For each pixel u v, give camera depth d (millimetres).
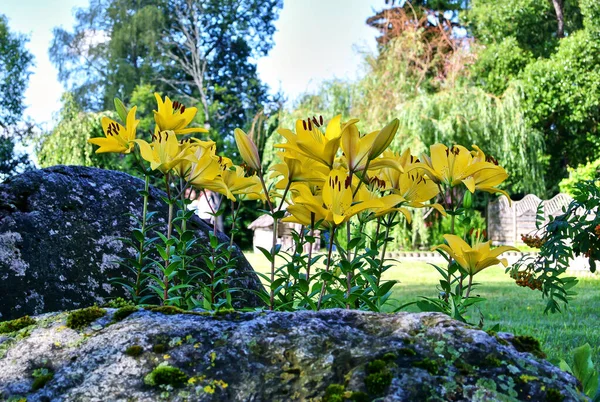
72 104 23203
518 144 16578
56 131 21344
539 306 5957
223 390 1124
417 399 1061
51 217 2918
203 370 1154
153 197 3279
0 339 1309
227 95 28453
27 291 2738
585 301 6277
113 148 2230
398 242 16109
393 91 16391
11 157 24359
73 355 1226
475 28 24141
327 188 1646
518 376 1098
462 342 1155
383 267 2076
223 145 24891
